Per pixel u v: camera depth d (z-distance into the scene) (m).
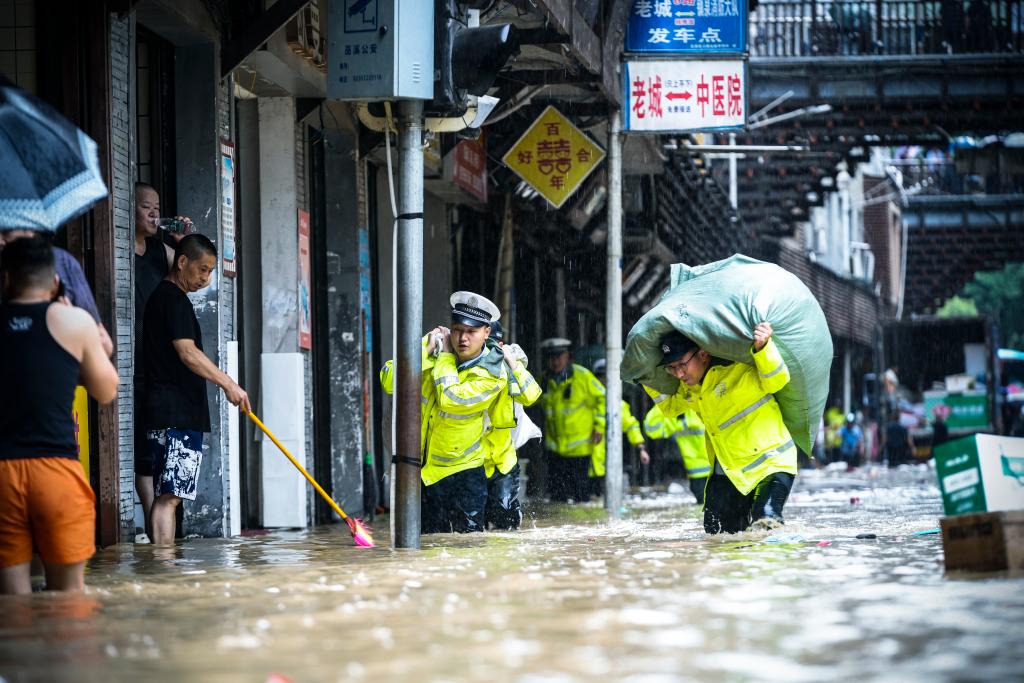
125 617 12.99
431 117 21.83
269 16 26.38
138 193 23.84
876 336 111.81
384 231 40.16
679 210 63.56
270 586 15.51
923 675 9.66
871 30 70.56
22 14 22.31
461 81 21.00
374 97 20.80
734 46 37.84
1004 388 122.94
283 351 30.03
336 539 24.50
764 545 20.59
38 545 15.33
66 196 16.59
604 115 40.38
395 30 20.67
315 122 32.03
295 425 29.33
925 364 114.19
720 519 24.02
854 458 103.88
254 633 11.78
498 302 48.75
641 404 65.69
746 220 84.25
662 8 38.03
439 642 11.15
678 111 37.94
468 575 16.38
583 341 64.62
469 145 44.19
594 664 10.09
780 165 75.94
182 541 24.00
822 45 70.38
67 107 22.14
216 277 25.94
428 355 25.06
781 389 23.78
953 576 15.43
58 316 15.54
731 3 37.88
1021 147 74.75
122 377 22.75
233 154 27.06
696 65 37.94
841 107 68.12
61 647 11.22
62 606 13.95
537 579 15.74
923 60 66.81
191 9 25.05
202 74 26.14
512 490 26.33
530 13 32.94
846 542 20.89
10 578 15.23
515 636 11.40
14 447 15.21
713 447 24.22
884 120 69.06
